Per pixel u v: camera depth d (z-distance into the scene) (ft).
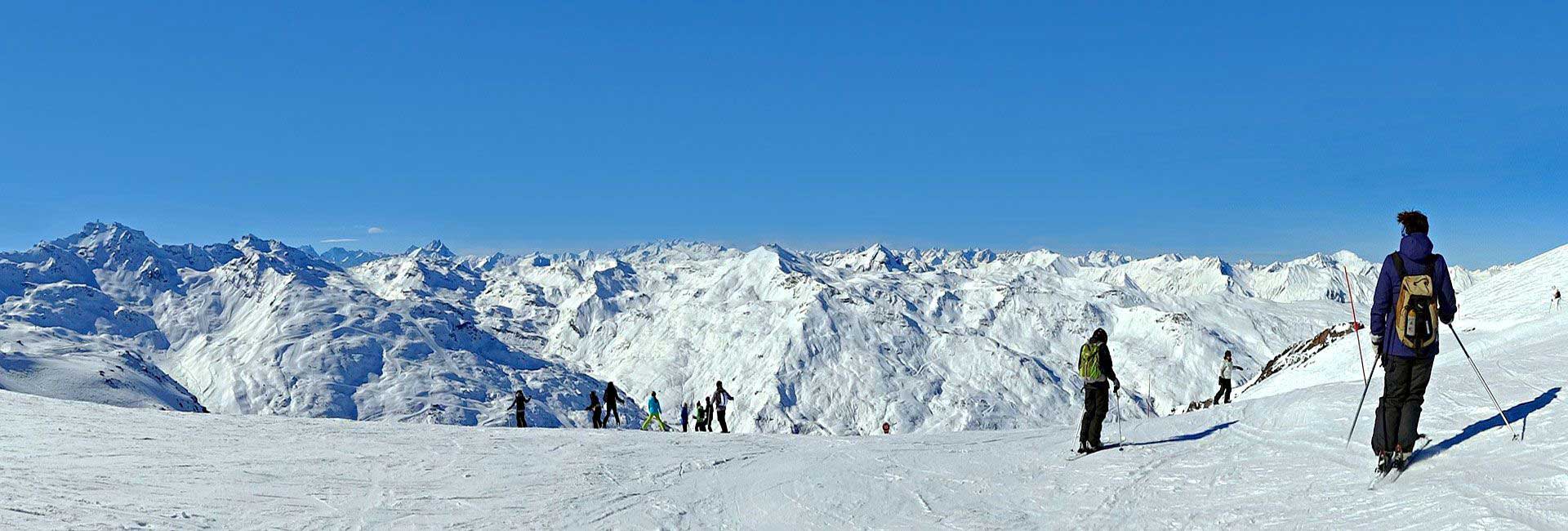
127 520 27.78
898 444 44.91
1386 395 24.76
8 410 60.90
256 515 29.86
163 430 52.95
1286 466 28.63
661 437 53.52
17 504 28.86
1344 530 21.29
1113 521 26.03
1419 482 23.21
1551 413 26.48
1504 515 19.33
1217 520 24.27
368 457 43.42
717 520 31.32
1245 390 157.79
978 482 34.04
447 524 29.86
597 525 30.22
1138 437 38.99
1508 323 136.77
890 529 28.45
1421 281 24.27
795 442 50.39
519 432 56.08
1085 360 37.35
